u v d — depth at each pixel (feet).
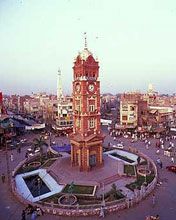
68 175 171.01
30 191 153.69
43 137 311.88
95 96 185.37
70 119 346.13
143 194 139.13
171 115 364.38
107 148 251.60
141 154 224.53
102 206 125.49
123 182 161.79
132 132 333.42
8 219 118.83
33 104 474.49
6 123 291.58
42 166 195.62
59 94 463.01
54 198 139.85
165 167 194.59
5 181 168.04
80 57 181.78
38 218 120.16
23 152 248.32
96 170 179.52
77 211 122.83
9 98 651.66
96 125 187.11
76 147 186.70
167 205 131.54
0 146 268.41
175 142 286.66
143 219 117.91
